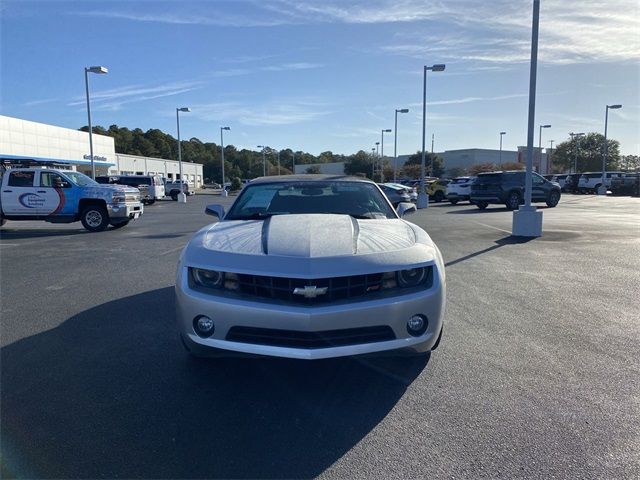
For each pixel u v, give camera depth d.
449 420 3.09
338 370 3.87
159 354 4.23
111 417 3.15
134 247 11.04
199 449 2.79
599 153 85.50
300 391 3.52
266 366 3.95
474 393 3.46
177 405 3.31
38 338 4.67
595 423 3.03
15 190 14.40
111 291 6.59
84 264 8.72
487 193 23.31
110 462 2.66
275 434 2.95
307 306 3.18
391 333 3.31
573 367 3.91
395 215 4.86
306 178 5.43
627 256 9.19
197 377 3.76
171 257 9.50
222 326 3.30
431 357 4.13
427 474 2.54
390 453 2.73
